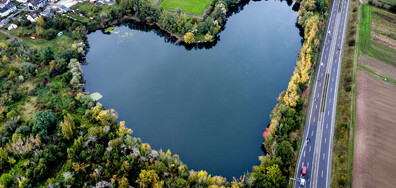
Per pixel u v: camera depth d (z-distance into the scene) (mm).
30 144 166125
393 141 171750
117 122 191875
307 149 172875
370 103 197000
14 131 180750
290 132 179375
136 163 159250
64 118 175125
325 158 167375
